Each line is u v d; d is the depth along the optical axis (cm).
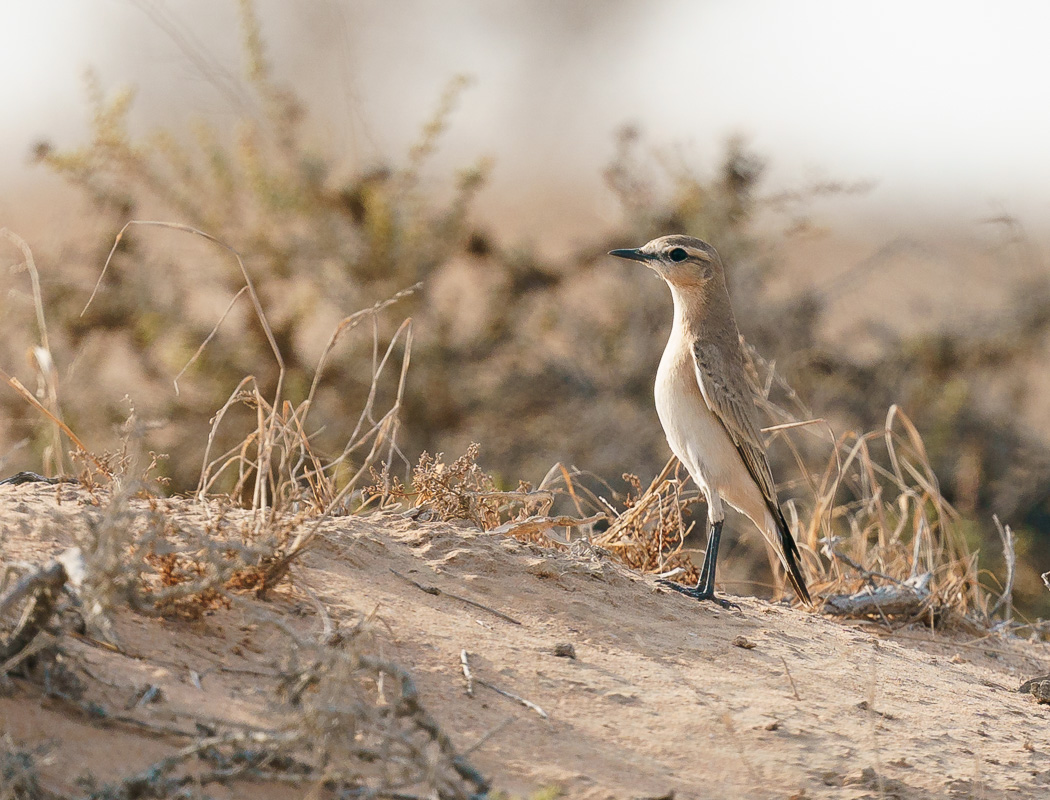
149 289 1861
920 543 1324
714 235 2056
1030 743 809
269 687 621
